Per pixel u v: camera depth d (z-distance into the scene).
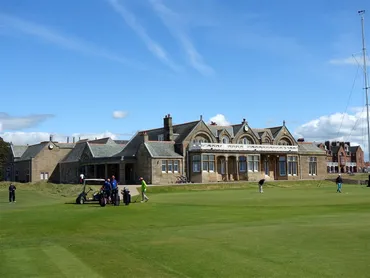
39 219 28.00
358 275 12.16
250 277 12.34
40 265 14.31
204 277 12.54
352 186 72.31
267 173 86.69
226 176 79.38
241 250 15.70
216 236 18.97
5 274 13.09
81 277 12.72
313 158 93.94
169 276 12.75
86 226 24.58
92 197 44.50
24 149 114.88
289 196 45.34
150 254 15.72
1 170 106.88
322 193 50.62
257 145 83.94
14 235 21.77
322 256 14.32
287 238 17.70
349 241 16.64
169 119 80.94
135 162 77.25
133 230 22.53
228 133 83.38
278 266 13.33
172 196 49.06
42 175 98.19
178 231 21.23
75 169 92.38
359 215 25.80
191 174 77.69
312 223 22.16
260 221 24.27
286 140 92.12
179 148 78.12
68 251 16.84
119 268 13.77
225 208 32.84
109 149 87.38
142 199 41.91
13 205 41.91
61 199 49.03
